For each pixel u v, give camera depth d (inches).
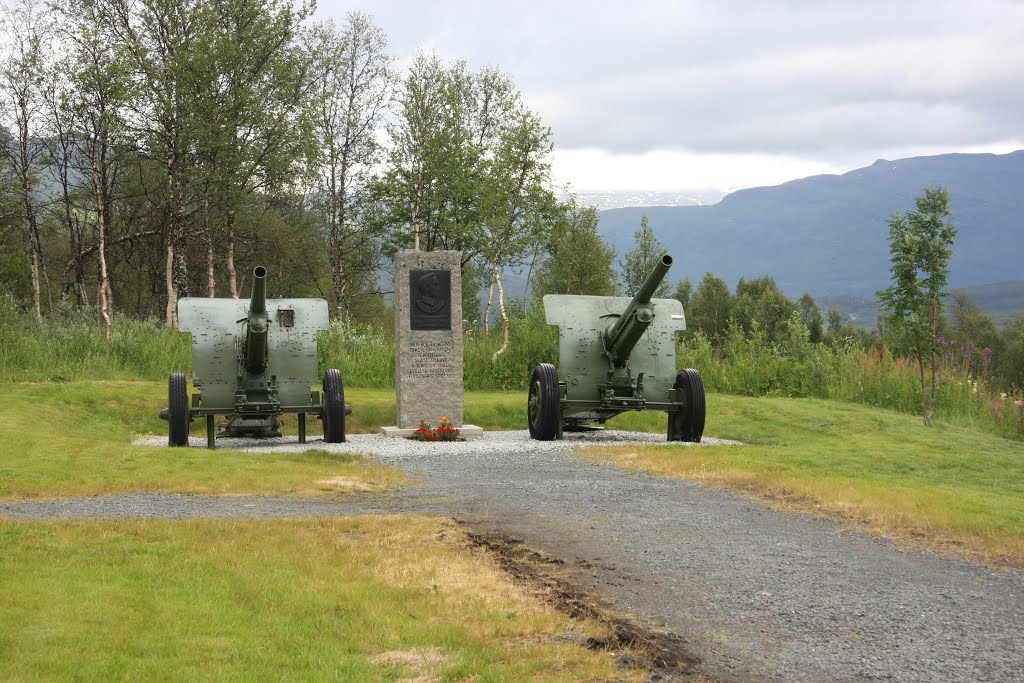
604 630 214.5
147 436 646.5
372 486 404.8
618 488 402.6
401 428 670.5
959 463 496.1
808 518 340.5
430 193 1567.4
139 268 1585.9
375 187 1582.2
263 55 1264.8
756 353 959.0
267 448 571.2
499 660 196.1
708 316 3973.9
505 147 1243.2
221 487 385.7
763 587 251.4
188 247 1455.5
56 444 468.8
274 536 289.9
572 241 2055.9
